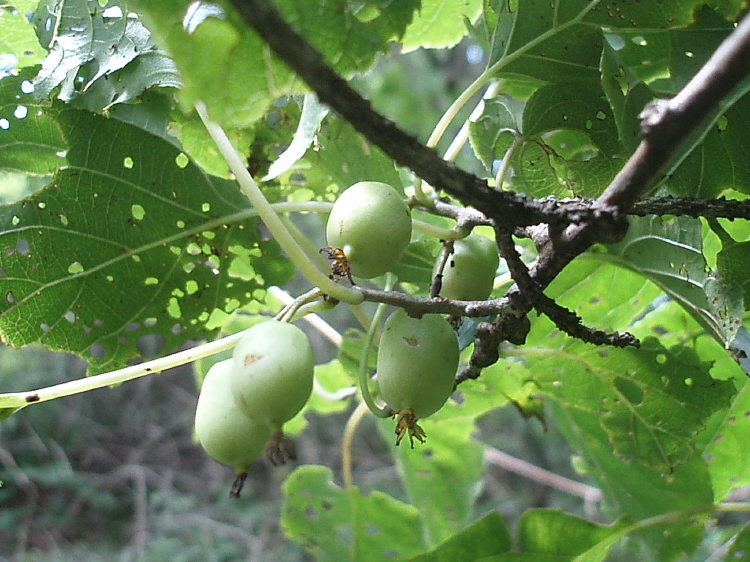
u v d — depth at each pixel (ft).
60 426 3.58
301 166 0.85
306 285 3.20
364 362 0.69
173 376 3.97
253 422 0.66
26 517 3.21
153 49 0.78
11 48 0.92
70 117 0.79
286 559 3.14
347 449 1.17
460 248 0.76
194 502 3.44
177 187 0.82
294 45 0.47
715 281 0.73
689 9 0.72
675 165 0.72
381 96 3.29
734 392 0.87
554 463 3.35
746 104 0.70
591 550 0.92
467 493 1.25
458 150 0.86
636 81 0.73
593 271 0.92
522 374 0.95
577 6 0.73
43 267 0.79
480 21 0.91
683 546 0.99
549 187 0.81
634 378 0.91
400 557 1.19
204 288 0.85
